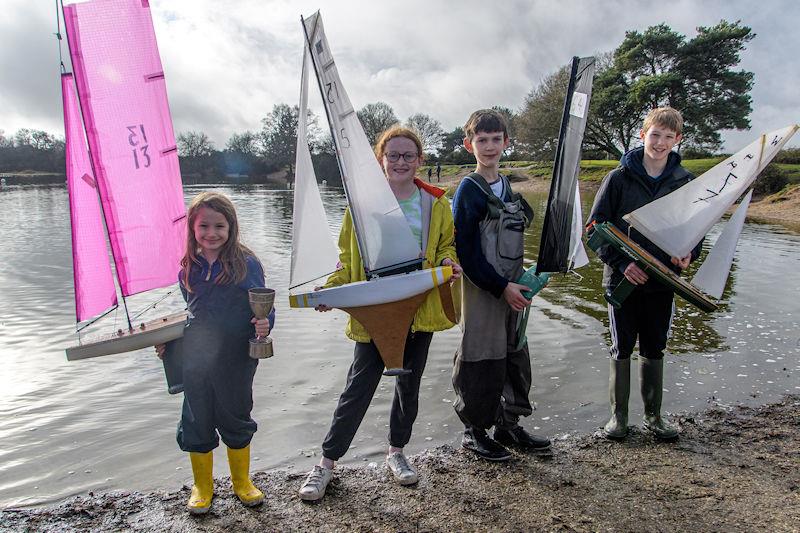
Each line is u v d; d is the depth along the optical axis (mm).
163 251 3008
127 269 2887
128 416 4105
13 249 12836
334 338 5941
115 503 2910
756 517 2680
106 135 2766
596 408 4188
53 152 86875
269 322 2734
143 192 2898
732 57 43125
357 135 2758
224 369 2744
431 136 81750
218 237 2725
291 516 2756
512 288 2996
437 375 4840
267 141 84688
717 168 3303
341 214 22516
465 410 3254
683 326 6270
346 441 2955
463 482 3086
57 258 11594
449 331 6156
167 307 7254
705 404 4207
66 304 7605
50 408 4238
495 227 3107
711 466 3227
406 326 2801
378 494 2967
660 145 3379
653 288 3451
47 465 3396
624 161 3557
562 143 2996
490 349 3146
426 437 3723
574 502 2852
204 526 2676
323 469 2977
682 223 3324
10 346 5758
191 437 2740
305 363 5164
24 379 4828
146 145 2891
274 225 19125
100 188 2766
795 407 4129
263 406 4219
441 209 3047
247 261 2842
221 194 2793
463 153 74812
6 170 84750
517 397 3406
